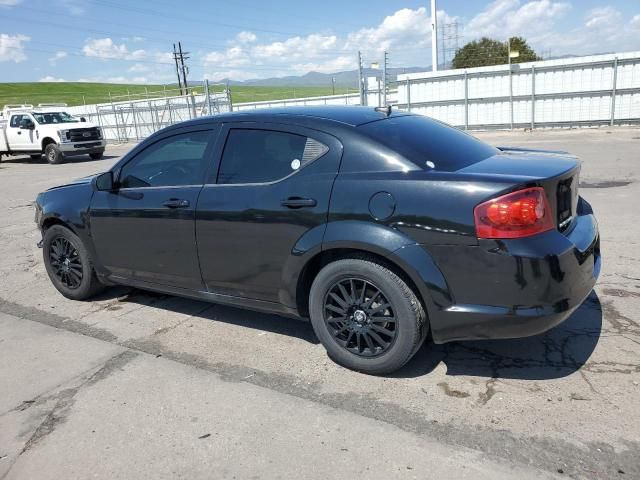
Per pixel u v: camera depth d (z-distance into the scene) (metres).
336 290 3.37
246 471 2.53
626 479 2.32
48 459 2.71
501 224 2.78
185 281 4.09
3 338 4.26
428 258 2.96
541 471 2.40
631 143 14.85
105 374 3.56
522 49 58.97
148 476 2.54
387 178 3.11
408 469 2.46
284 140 3.56
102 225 4.49
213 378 3.43
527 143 16.48
